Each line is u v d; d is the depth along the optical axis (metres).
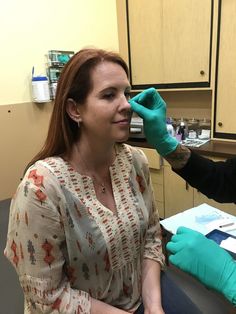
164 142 1.08
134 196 1.04
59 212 0.86
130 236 0.99
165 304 1.05
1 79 2.25
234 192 1.13
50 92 2.49
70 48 2.63
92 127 0.90
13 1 2.22
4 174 2.37
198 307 1.07
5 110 2.30
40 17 2.39
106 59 0.87
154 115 1.03
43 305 0.86
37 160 0.93
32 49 2.38
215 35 2.31
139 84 2.99
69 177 0.90
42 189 0.84
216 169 1.13
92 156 0.95
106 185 1.00
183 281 1.21
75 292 0.91
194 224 1.54
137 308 1.04
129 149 1.10
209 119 2.87
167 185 2.71
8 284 1.23
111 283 0.97
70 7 2.58
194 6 2.39
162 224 1.55
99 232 0.91
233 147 2.33
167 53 2.67
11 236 0.89
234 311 1.12
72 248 0.88
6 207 1.79
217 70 2.37
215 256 0.87
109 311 0.91
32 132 2.48
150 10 2.68
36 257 0.85
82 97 0.88
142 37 2.81
